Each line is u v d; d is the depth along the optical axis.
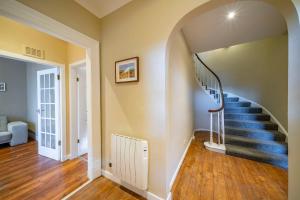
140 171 1.58
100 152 2.11
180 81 2.48
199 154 2.93
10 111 4.17
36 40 2.38
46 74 2.96
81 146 3.03
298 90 1.11
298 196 1.12
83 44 1.87
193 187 1.85
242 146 3.04
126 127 1.82
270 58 3.69
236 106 4.28
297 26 1.11
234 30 2.51
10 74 4.18
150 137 1.61
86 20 1.88
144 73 1.65
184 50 2.82
